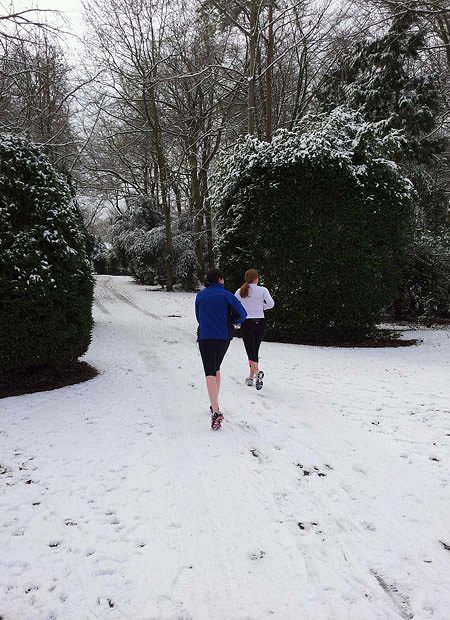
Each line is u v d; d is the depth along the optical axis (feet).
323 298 32.30
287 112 76.18
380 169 31.53
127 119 82.12
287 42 67.05
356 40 53.98
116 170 99.09
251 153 33.99
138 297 72.54
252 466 13.04
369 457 13.46
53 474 12.64
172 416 17.44
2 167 20.33
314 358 27.58
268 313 33.94
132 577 8.47
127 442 14.89
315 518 10.34
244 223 34.53
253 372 21.29
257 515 10.49
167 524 10.17
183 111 78.74
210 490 11.66
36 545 9.49
